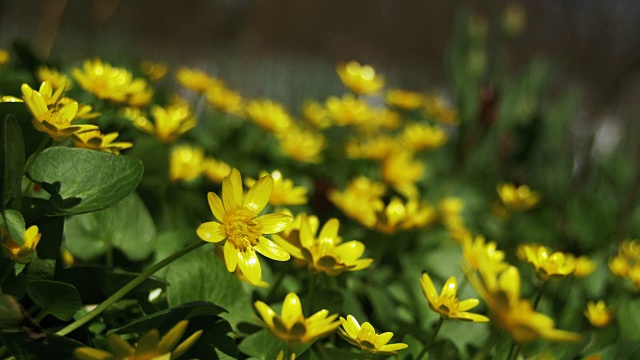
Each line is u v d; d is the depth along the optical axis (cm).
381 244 68
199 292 55
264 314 51
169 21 360
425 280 54
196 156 75
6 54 76
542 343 62
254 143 102
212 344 52
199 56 289
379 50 495
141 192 66
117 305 56
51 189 53
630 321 65
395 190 93
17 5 180
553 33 347
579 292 74
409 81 218
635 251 76
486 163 130
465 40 127
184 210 73
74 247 59
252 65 193
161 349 46
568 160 123
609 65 308
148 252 60
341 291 61
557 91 242
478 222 104
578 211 96
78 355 46
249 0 205
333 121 124
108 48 121
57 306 51
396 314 64
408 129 116
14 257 50
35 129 54
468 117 121
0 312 48
